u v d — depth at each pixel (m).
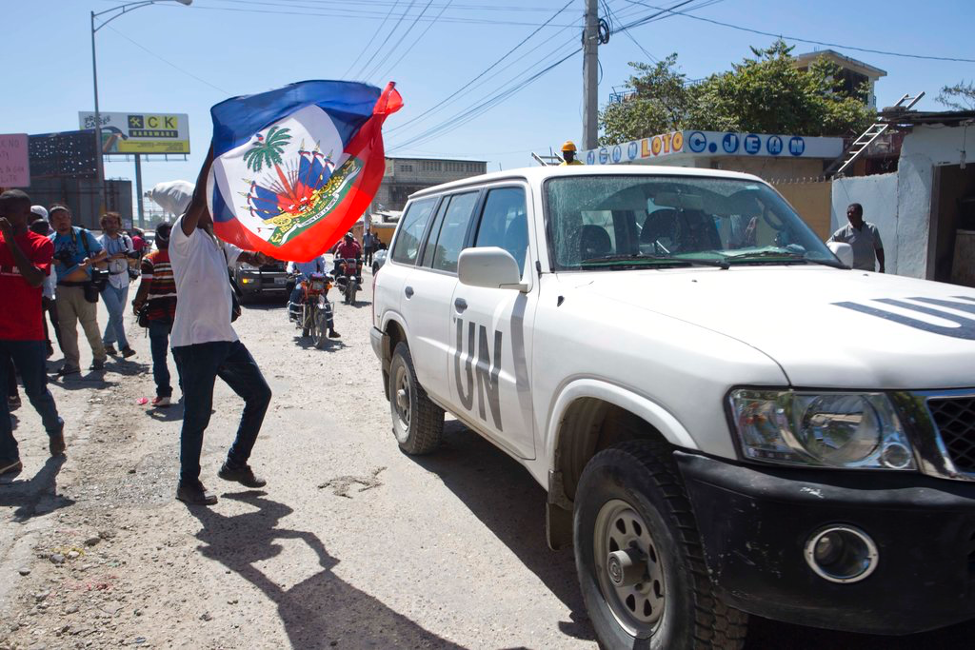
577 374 2.97
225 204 3.86
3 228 4.86
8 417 5.09
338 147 3.96
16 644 3.11
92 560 3.88
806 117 21.86
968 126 11.04
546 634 3.17
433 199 5.40
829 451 2.15
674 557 2.44
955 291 3.00
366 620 3.29
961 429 2.14
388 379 5.89
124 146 69.38
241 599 3.49
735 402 2.26
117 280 9.31
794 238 3.93
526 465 3.64
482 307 3.92
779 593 2.16
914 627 2.13
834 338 2.33
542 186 3.78
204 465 5.37
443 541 4.09
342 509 4.55
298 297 11.92
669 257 3.57
